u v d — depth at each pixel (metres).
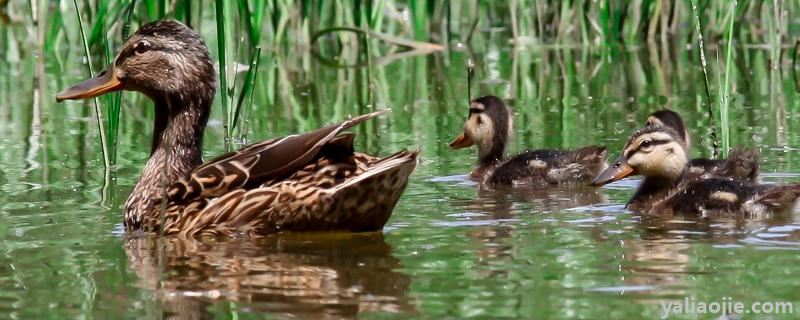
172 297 9.13
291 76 23.47
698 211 12.39
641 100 20.23
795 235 11.08
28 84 22.31
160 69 12.84
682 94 20.62
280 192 11.34
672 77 22.41
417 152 11.14
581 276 9.53
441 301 8.86
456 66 24.31
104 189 13.92
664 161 13.50
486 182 14.72
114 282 9.62
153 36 12.91
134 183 14.29
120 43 24.92
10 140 17.23
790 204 12.02
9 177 14.62
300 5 26.16
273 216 11.40
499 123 16.28
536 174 14.78
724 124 14.91
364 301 8.90
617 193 14.29
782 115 18.39
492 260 10.18
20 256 10.62
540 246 10.73
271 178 11.51
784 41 25.08
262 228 11.47
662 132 13.63
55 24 25.31
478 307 8.66
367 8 24.69
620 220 12.16
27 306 8.95
